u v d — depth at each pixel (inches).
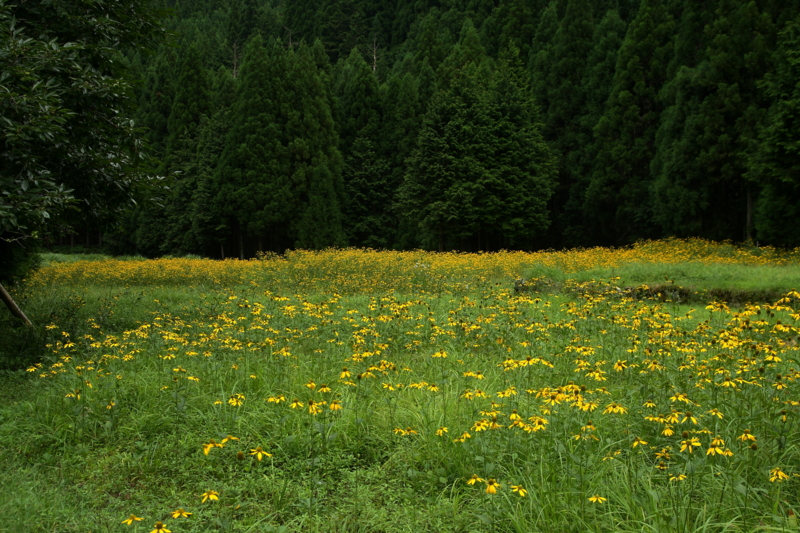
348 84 1691.7
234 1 2662.4
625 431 171.5
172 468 166.9
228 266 703.7
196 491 154.3
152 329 304.8
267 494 153.8
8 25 273.7
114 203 344.2
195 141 1549.0
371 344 267.3
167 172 1530.5
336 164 1454.2
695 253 758.5
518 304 388.2
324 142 1450.5
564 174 1391.5
